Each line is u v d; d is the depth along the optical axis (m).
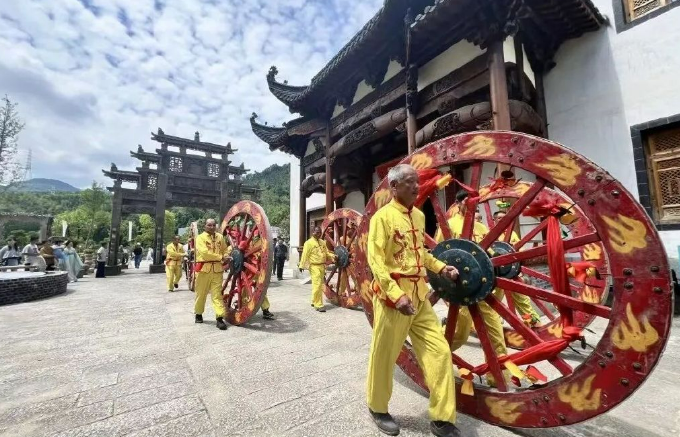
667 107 6.18
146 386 3.04
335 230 7.63
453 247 2.52
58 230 36.97
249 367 3.47
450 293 2.49
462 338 3.38
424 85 7.74
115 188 21.34
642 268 1.70
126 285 12.78
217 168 24.69
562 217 2.28
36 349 4.26
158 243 21.59
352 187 12.27
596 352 1.83
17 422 2.42
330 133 11.23
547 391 2.01
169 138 22.48
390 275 2.23
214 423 2.37
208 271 5.53
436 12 6.12
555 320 3.87
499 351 3.14
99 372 3.42
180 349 4.16
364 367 3.43
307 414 2.47
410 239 2.33
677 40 6.16
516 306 4.16
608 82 6.92
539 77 7.79
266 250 5.12
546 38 7.43
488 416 2.26
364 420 2.37
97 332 5.11
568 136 7.39
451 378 2.16
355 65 9.19
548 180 2.07
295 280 12.77
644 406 2.53
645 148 6.49
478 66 6.50
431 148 2.73
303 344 4.27
